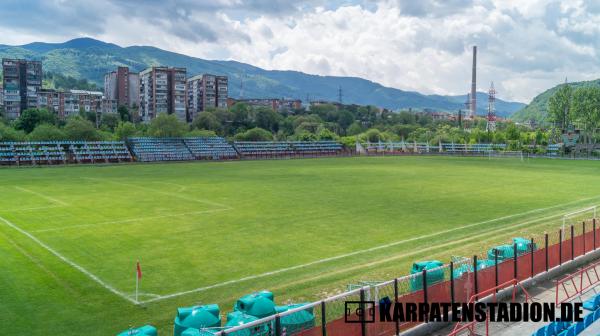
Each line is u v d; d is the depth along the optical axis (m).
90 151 100.19
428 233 31.34
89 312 17.77
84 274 22.14
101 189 51.75
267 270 23.16
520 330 16.36
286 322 13.59
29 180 60.44
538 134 164.88
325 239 29.42
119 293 19.77
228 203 42.41
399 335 15.23
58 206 40.25
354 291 14.02
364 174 71.31
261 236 30.00
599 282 21.20
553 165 94.88
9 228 31.52
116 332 16.09
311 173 72.75
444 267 17.48
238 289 20.41
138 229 31.61
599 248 25.30
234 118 199.38
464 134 180.12
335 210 39.28
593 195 49.59
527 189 54.16
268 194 48.28
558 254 22.42
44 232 30.48
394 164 94.00
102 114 190.50
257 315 13.77
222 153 116.06
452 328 16.59
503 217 37.03
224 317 17.31
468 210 40.00
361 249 27.20
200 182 59.25
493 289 17.61
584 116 150.12
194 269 23.14
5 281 20.94
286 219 35.41
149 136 120.38
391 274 22.03
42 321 16.89
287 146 132.12
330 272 22.77
